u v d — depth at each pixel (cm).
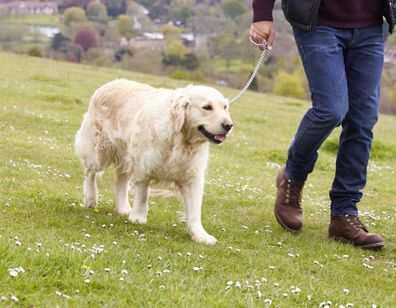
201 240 648
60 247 520
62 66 3297
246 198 957
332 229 718
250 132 1936
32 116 1639
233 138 1736
